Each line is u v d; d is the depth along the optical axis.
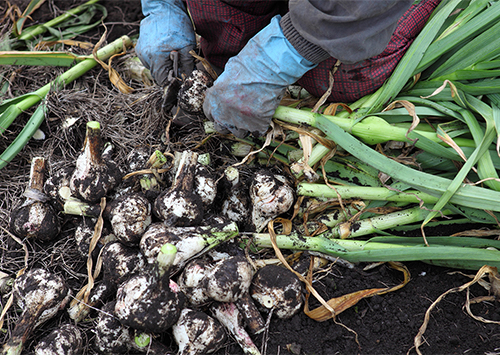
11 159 1.49
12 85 1.77
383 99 1.26
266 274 1.21
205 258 1.26
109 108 1.62
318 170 1.44
